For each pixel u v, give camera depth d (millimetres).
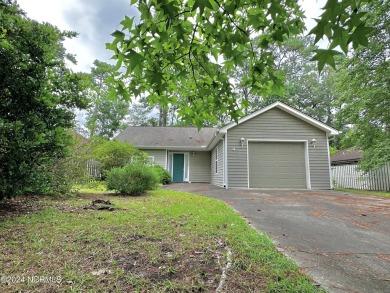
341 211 4992
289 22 2205
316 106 26297
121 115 29156
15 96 3973
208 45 2586
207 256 2355
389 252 2686
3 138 3410
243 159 10414
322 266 2273
